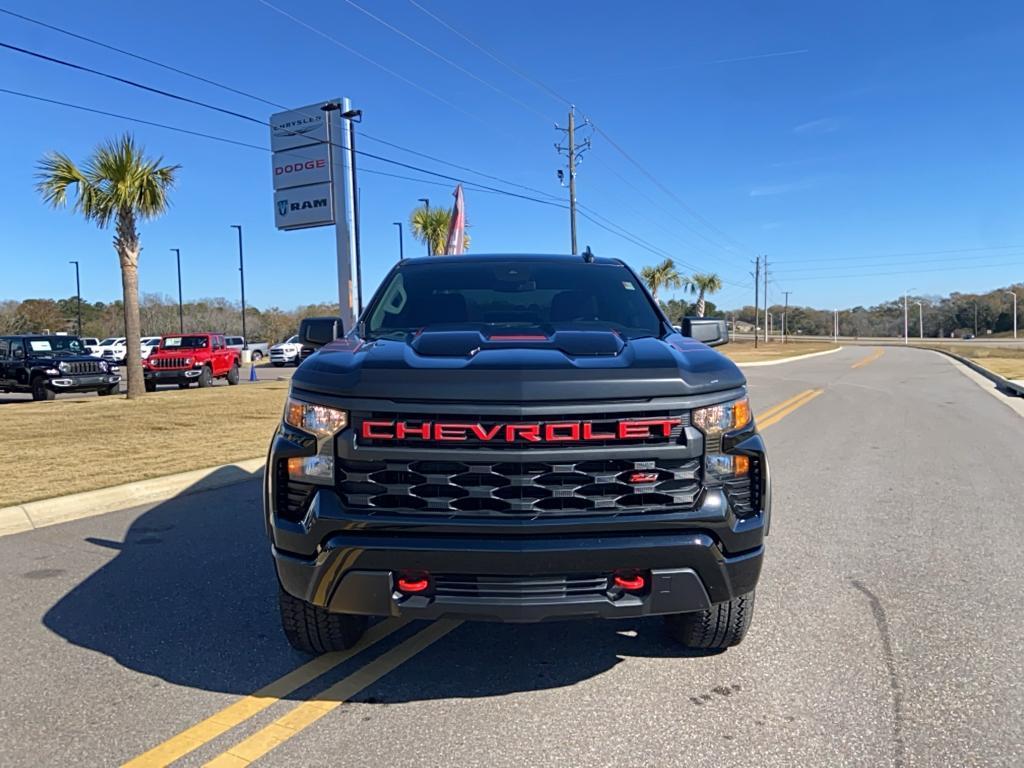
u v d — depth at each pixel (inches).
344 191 986.7
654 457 115.1
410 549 112.7
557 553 111.3
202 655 147.8
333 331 170.6
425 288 180.4
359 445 115.5
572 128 1507.1
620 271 191.9
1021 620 162.4
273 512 123.0
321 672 140.1
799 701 127.5
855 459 361.4
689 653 146.9
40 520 250.1
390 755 111.8
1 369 794.8
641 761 109.9
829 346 2913.4
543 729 119.0
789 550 214.5
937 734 116.9
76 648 151.2
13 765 109.7
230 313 2891.2
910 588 182.9
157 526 244.7
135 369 690.2
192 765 109.6
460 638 155.2
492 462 113.0
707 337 167.8
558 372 115.1
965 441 413.1
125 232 674.8
